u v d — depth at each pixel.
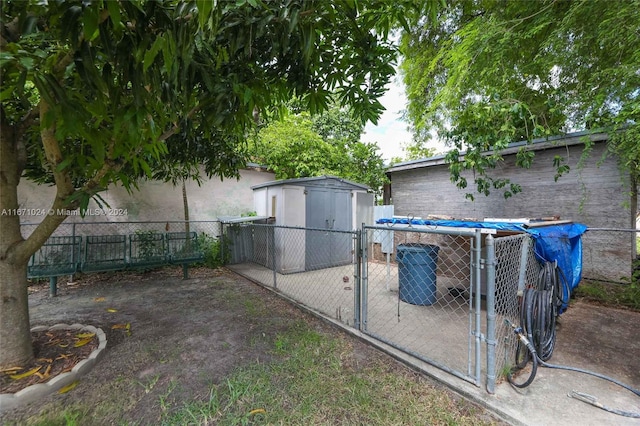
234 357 2.45
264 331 2.97
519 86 4.68
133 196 5.92
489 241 1.97
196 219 6.66
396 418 1.75
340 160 9.80
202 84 1.99
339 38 2.27
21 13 1.26
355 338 2.82
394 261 6.50
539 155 4.78
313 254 5.95
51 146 2.06
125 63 1.36
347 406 1.85
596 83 3.68
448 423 1.72
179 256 5.15
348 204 6.59
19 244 2.20
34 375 2.07
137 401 1.89
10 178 2.16
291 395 1.96
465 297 4.08
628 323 3.14
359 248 2.89
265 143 8.09
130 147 1.97
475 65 4.39
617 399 1.90
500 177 5.22
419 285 3.76
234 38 1.69
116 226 5.70
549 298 2.43
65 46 1.55
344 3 1.79
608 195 4.13
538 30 3.74
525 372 2.21
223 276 5.41
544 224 3.19
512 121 4.21
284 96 2.65
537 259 2.91
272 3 1.67
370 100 2.61
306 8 1.68
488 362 1.94
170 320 3.26
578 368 2.27
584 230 3.64
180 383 2.08
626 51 3.33
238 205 7.38
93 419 1.73
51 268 4.16
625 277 4.00
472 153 4.45
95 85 1.38
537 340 2.29
